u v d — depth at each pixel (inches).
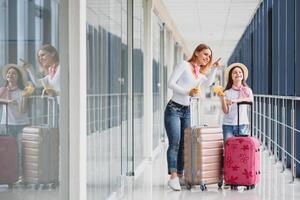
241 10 438.3
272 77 339.9
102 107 175.6
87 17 149.3
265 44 401.7
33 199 100.8
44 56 107.1
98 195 167.6
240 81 236.1
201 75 224.5
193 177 214.8
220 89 233.6
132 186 230.7
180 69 219.6
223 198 198.5
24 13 93.0
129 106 254.8
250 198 197.9
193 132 214.2
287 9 279.3
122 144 227.3
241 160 213.2
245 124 236.8
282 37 311.6
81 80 133.3
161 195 207.3
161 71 444.5
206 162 214.7
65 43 127.7
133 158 254.7
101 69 173.6
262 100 397.4
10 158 87.7
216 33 624.7
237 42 738.8
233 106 236.2
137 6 280.8
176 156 221.8
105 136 181.3
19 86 90.6
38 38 102.3
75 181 132.3
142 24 315.3
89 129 152.9
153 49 358.9
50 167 113.3
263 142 373.7
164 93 479.5
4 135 84.7
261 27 429.1
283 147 273.0
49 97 111.3
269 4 381.7
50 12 112.0
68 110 131.9
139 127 296.2
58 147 120.6
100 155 171.5
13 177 89.4
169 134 220.8
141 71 310.7
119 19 217.3
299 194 206.1
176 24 541.6
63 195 126.4
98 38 167.6
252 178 213.2
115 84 206.5
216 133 218.4
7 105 85.3
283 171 268.7
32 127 98.9
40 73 104.0
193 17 486.6
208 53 221.5
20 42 90.8
